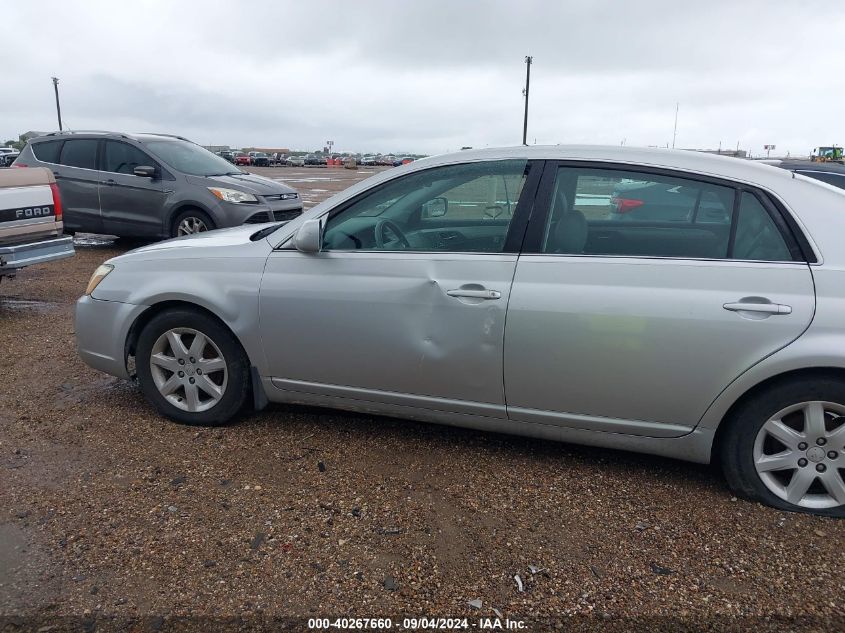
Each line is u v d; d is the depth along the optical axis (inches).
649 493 122.4
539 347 119.6
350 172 1788.9
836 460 111.7
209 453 136.2
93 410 157.5
